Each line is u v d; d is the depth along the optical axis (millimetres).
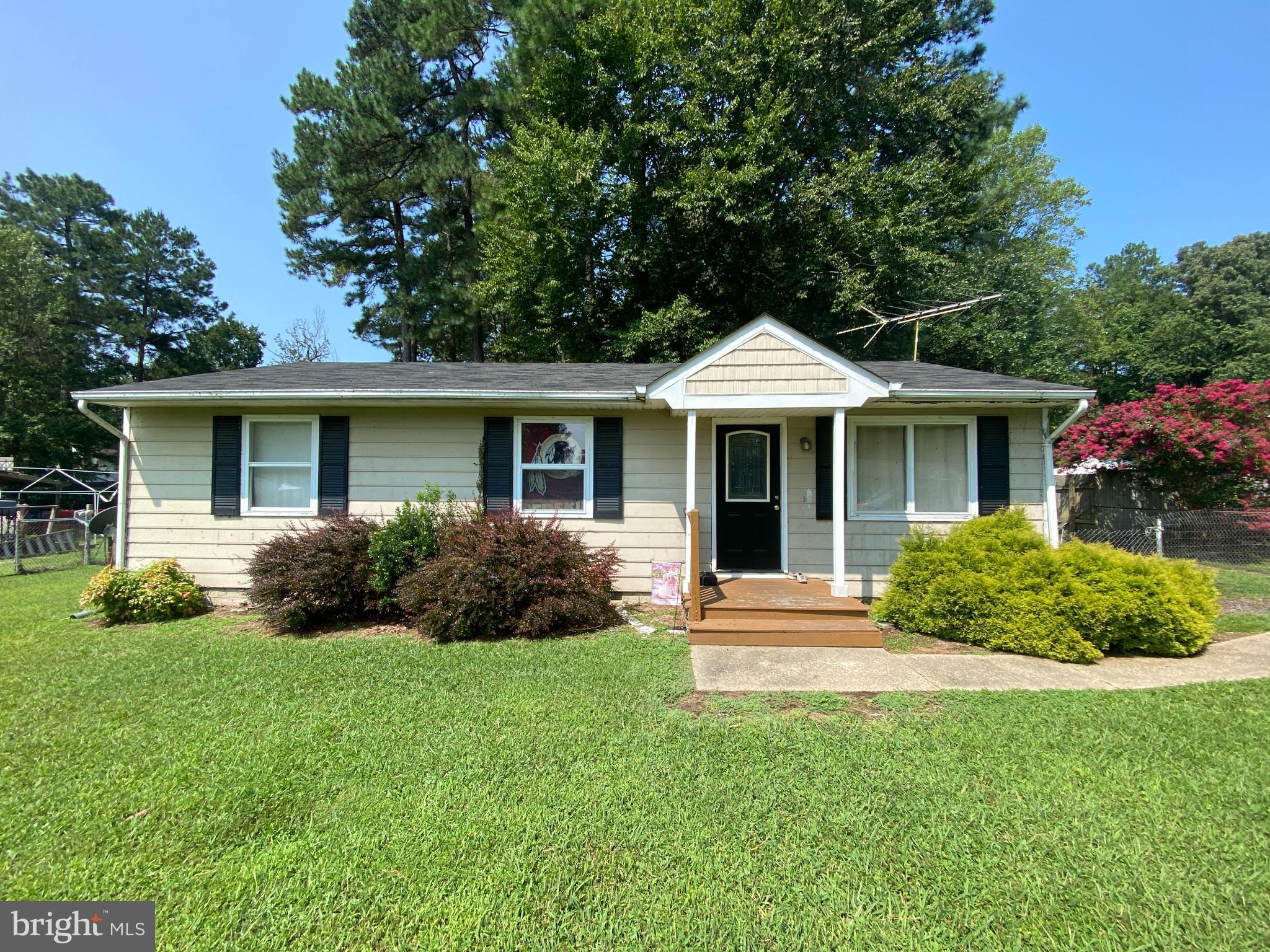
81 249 34250
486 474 8062
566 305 16750
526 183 15391
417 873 2486
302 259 20594
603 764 3393
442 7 17719
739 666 5238
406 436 8133
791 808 2939
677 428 8117
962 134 17562
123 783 3223
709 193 14273
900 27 15852
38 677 5004
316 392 7504
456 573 6352
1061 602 5473
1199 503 11859
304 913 2283
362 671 5160
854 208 15086
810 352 6840
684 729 3871
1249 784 3158
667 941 2129
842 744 3639
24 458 27203
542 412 8109
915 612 6230
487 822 2830
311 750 3604
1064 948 2102
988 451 7754
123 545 8102
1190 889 2381
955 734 3773
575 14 16047
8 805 3018
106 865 2570
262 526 8062
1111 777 3232
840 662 5352
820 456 8000
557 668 5203
